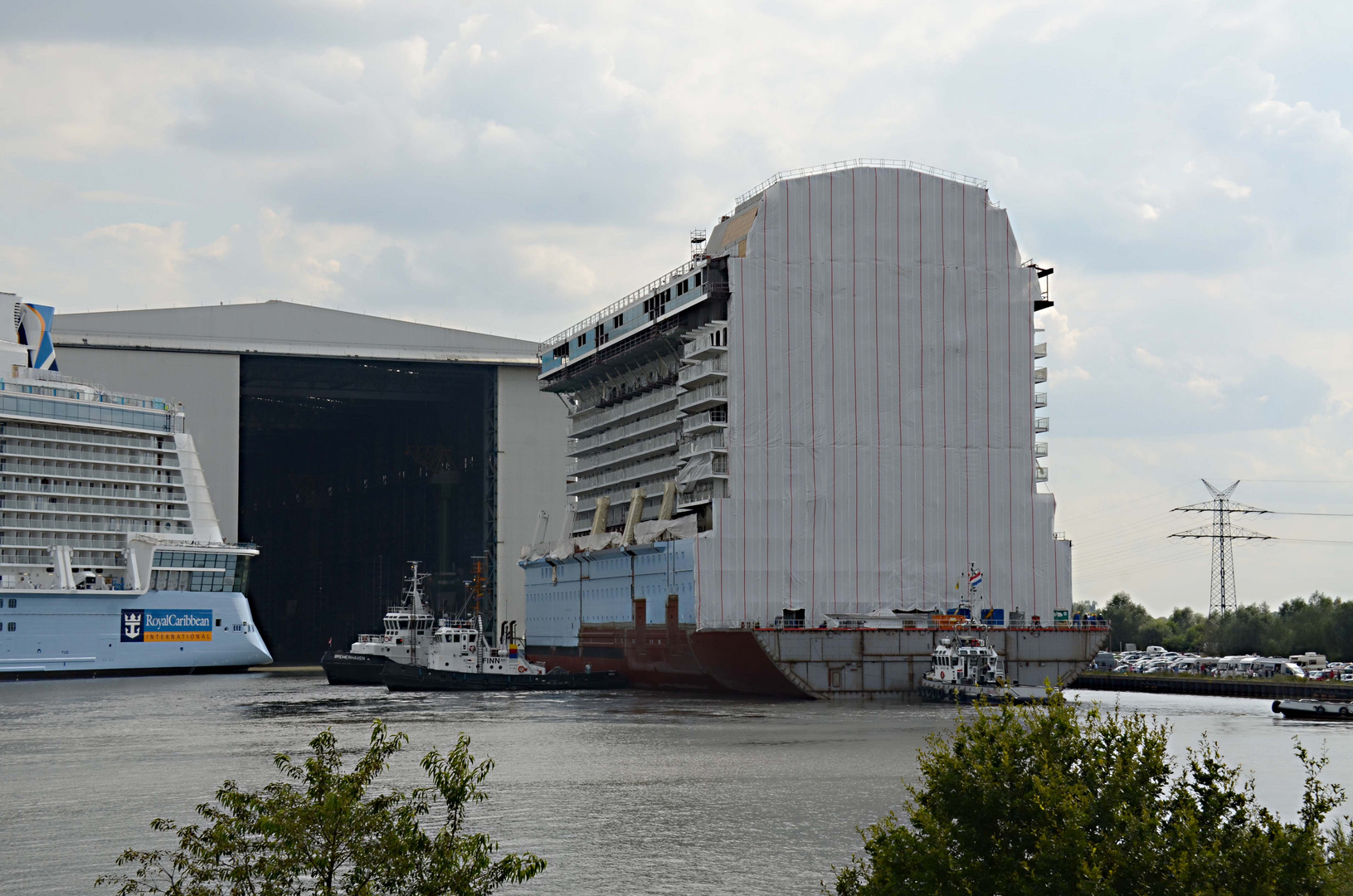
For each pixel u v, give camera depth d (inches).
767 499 5757.9
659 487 6678.2
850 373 5846.5
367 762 1304.1
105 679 7790.4
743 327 5782.5
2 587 7687.0
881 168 5910.4
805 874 2363.4
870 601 5782.5
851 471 5821.9
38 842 2605.8
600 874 2364.7
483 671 6658.5
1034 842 1343.5
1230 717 5068.9
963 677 5260.8
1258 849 1307.8
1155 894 1263.5
